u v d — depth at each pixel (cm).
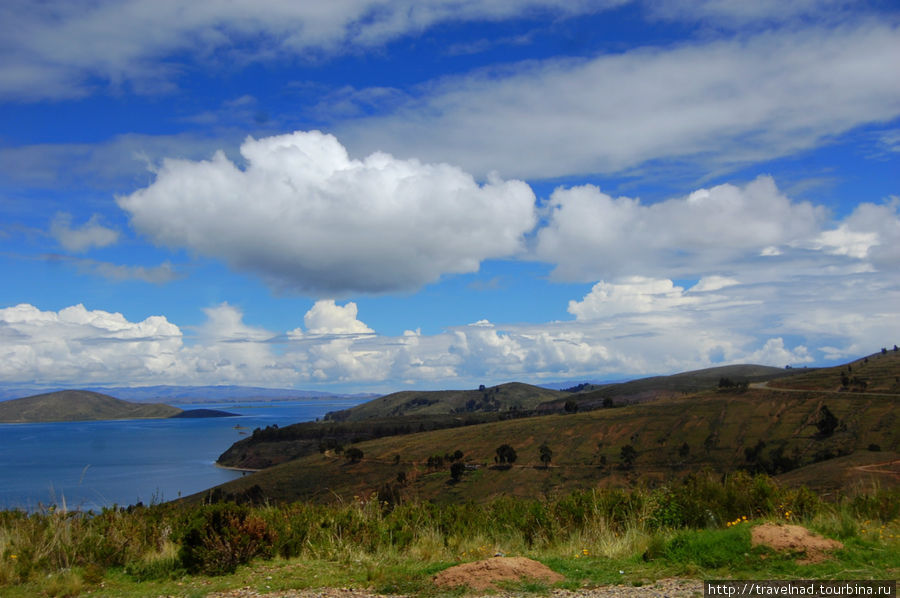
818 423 9169
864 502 1158
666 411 11025
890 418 8956
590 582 743
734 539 816
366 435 15512
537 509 1167
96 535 1000
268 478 9612
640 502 1161
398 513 1201
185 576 884
